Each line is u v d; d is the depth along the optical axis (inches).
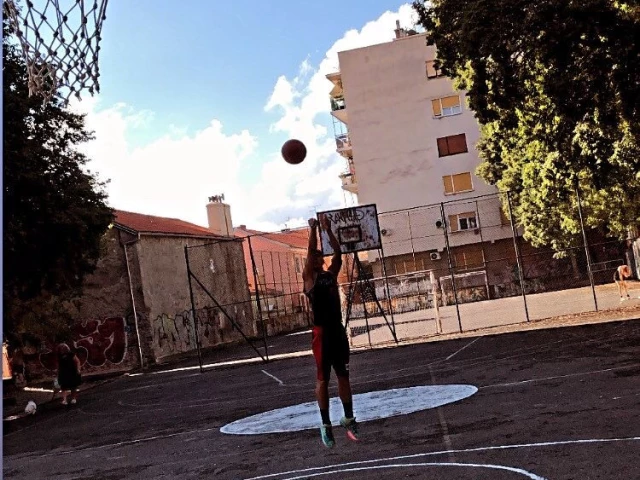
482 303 1651.1
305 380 687.1
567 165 847.7
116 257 1427.2
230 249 1936.5
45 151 916.6
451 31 652.1
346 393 286.2
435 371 578.6
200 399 673.0
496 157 1491.1
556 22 590.9
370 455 291.9
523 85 658.8
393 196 2041.1
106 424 597.3
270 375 804.0
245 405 564.1
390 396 464.8
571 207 1328.7
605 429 267.4
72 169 965.2
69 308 1409.9
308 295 286.0
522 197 1537.9
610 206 1256.2
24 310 1096.8
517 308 1275.8
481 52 624.4
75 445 496.4
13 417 815.1
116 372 1375.5
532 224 1551.4
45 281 997.2
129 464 374.9
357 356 839.1
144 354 1409.9
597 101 638.5
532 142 996.6
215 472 312.3
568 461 229.6
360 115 2075.5
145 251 1456.7
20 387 1309.1
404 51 2064.5
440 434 311.6
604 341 578.6
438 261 1964.8
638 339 552.1
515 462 239.3
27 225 902.4
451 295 1840.6
